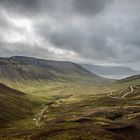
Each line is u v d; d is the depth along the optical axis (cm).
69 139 15900
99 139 15888
